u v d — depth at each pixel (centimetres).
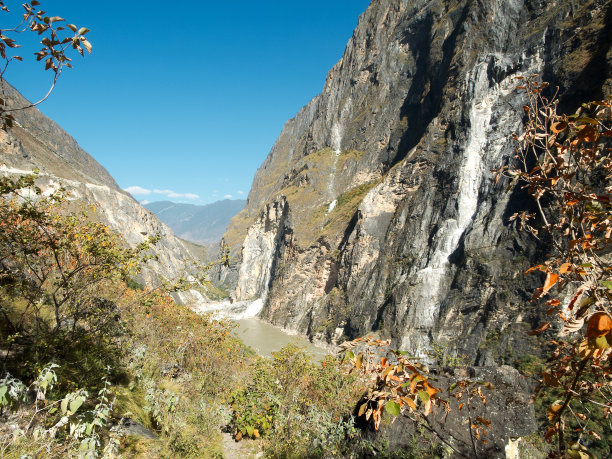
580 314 189
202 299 8538
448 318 4006
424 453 538
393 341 4281
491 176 4700
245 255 9869
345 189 8769
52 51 379
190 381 1038
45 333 678
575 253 241
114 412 618
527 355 2894
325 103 12094
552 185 272
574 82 4016
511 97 5012
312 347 5366
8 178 620
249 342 5325
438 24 8150
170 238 12862
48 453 375
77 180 8344
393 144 8312
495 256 3938
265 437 796
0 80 386
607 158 253
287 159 18312
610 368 224
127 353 944
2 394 350
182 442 646
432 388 239
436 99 7088
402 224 5669
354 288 5753
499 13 5719
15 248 659
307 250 7375
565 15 4725
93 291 822
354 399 912
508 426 543
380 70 9838
